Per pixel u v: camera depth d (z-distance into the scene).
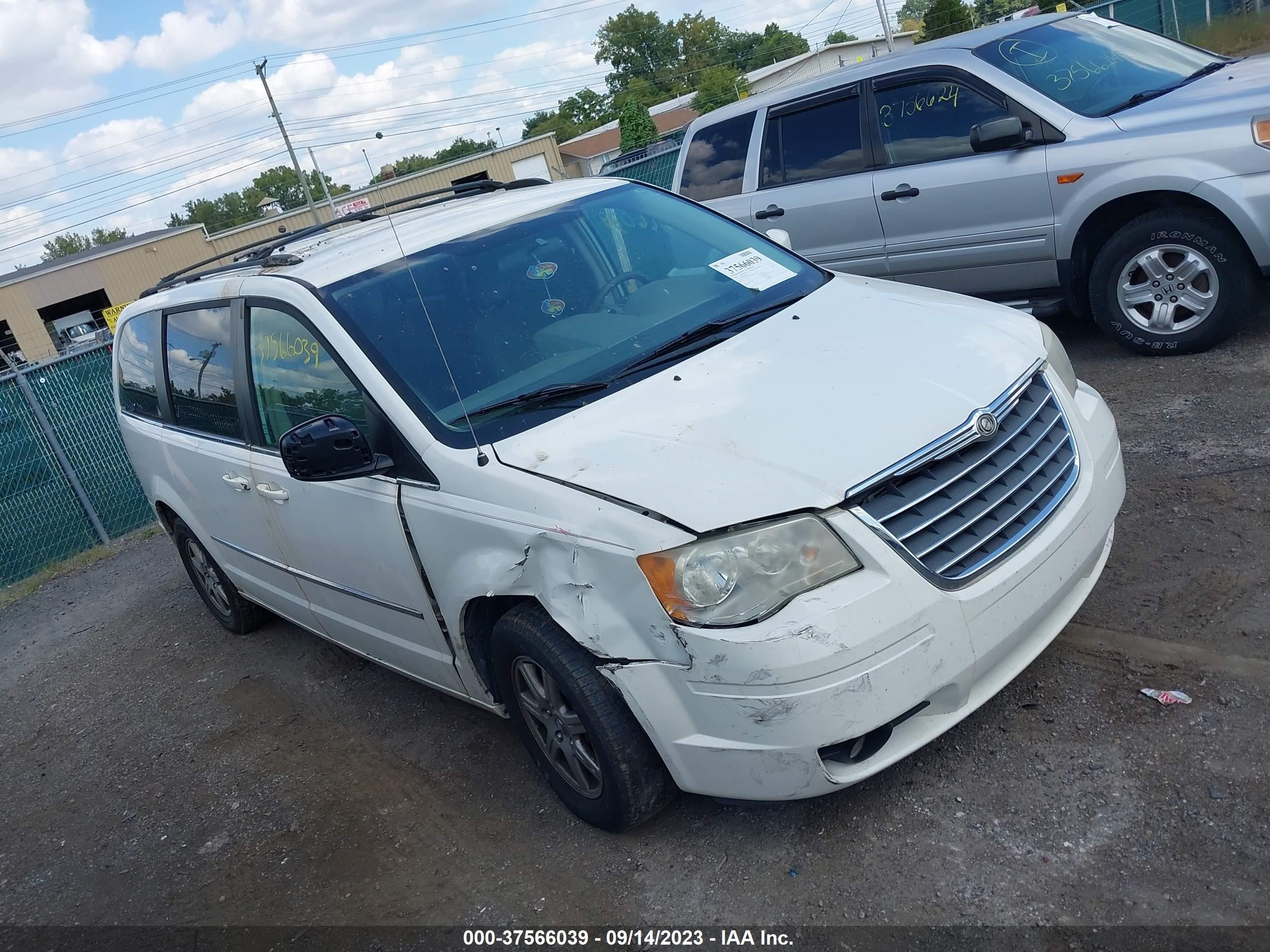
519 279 3.84
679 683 2.75
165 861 4.00
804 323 3.61
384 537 3.57
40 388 8.94
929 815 2.97
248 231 47.12
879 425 2.88
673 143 17.39
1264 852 2.54
